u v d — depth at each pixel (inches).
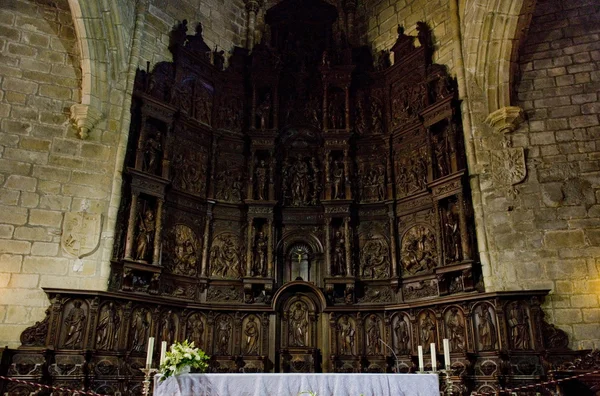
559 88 562.3
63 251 496.1
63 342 460.8
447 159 581.3
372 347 578.6
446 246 558.6
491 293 485.4
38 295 477.1
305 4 749.3
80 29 536.1
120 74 572.4
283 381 345.7
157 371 345.1
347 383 347.9
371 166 665.0
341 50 709.9
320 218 648.4
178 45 639.1
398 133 652.7
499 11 553.0
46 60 545.3
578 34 580.7
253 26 756.0
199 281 597.9
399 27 691.4
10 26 539.5
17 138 510.3
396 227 626.8
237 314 589.9
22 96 524.7
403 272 604.4
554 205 516.7
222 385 341.1
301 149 683.4
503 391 418.9
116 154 544.4
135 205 542.3
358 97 697.0
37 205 499.5
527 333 473.1
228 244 631.2
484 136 558.3
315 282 628.4
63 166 519.8
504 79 559.2
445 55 626.5
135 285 532.4
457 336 516.4
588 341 468.8
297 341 587.5
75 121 533.0
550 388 437.1
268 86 696.4
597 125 538.0
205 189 638.5
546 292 473.7
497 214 528.1
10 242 480.4
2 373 428.8
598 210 506.9
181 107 633.0
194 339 568.4
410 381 351.6
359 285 611.5
